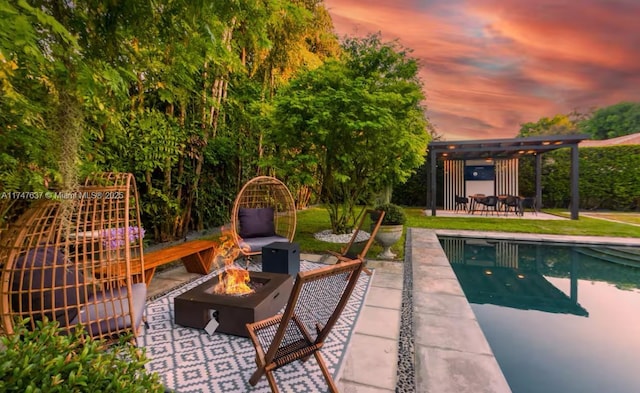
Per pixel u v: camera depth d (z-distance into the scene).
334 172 6.17
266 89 7.79
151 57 2.31
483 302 3.79
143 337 2.43
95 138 3.38
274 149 7.85
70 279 1.89
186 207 6.33
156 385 1.09
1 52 1.20
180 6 1.71
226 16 1.94
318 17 8.20
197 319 2.55
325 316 1.83
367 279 3.87
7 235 1.79
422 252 5.35
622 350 2.58
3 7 0.96
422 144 6.19
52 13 1.47
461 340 2.44
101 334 1.92
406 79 6.61
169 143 5.06
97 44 1.64
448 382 1.91
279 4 2.17
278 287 2.85
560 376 2.19
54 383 0.86
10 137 1.75
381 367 2.06
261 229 4.94
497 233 7.25
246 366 2.07
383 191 9.65
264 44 2.34
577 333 2.91
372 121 5.14
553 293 4.10
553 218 9.84
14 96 1.62
